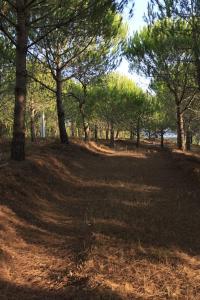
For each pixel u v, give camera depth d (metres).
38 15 14.70
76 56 22.89
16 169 11.19
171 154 26.08
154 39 25.64
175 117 41.97
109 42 24.45
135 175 16.19
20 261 6.30
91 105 42.50
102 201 10.79
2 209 8.19
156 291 5.29
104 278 5.60
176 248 6.91
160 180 14.80
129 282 5.52
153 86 36.25
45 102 38.06
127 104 46.59
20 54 12.76
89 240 7.10
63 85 39.44
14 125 12.78
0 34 19.19
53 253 6.70
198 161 18.55
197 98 32.97
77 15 12.93
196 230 8.07
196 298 5.08
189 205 10.30
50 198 10.56
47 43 21.34
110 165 19.73
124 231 7.80
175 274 5.84
